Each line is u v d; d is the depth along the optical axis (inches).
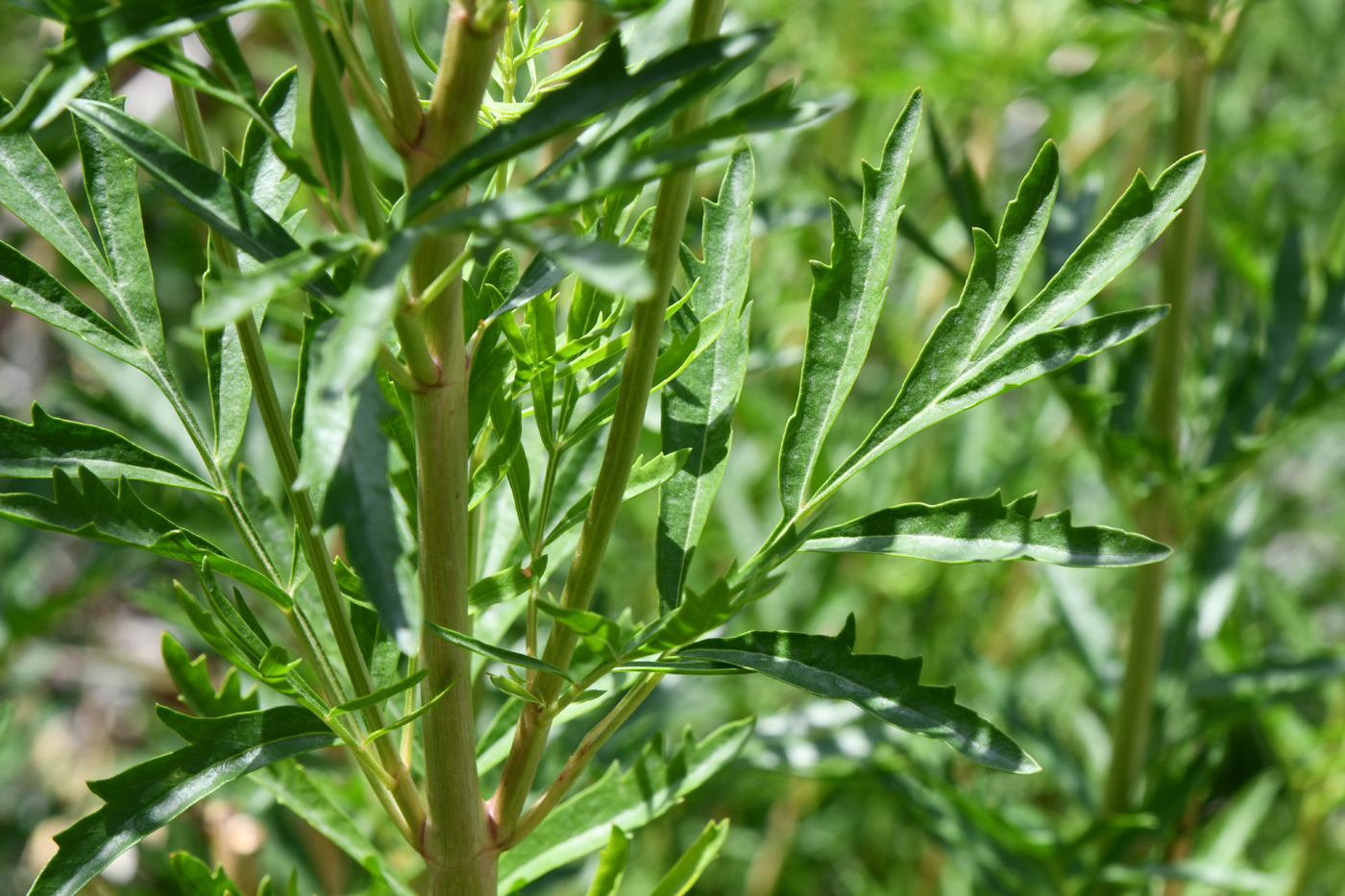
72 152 35.6
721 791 52.8
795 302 52.7
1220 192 51.3
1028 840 35.0
